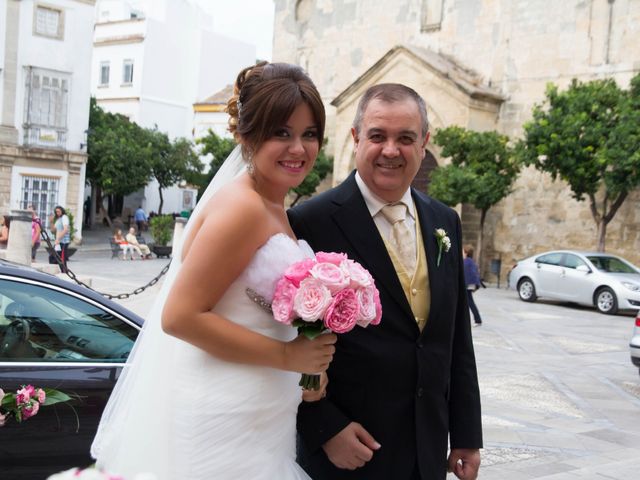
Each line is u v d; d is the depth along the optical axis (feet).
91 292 14.89
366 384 9.14
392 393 9.20
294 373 8.46
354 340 9.18
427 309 9.66
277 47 116.47
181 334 7.54
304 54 112.88
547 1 83.20
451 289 9.96
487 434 23.31
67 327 14.33
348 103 97.19
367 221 9.59
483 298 69.72
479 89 84.38
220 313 7.89
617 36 77.77
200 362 7.95
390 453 9.13
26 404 12.41
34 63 104.42
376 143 9.49
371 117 9.55
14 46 102.06
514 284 69.36
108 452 8.98
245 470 7.91
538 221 83.20
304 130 8.34
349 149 97.81
